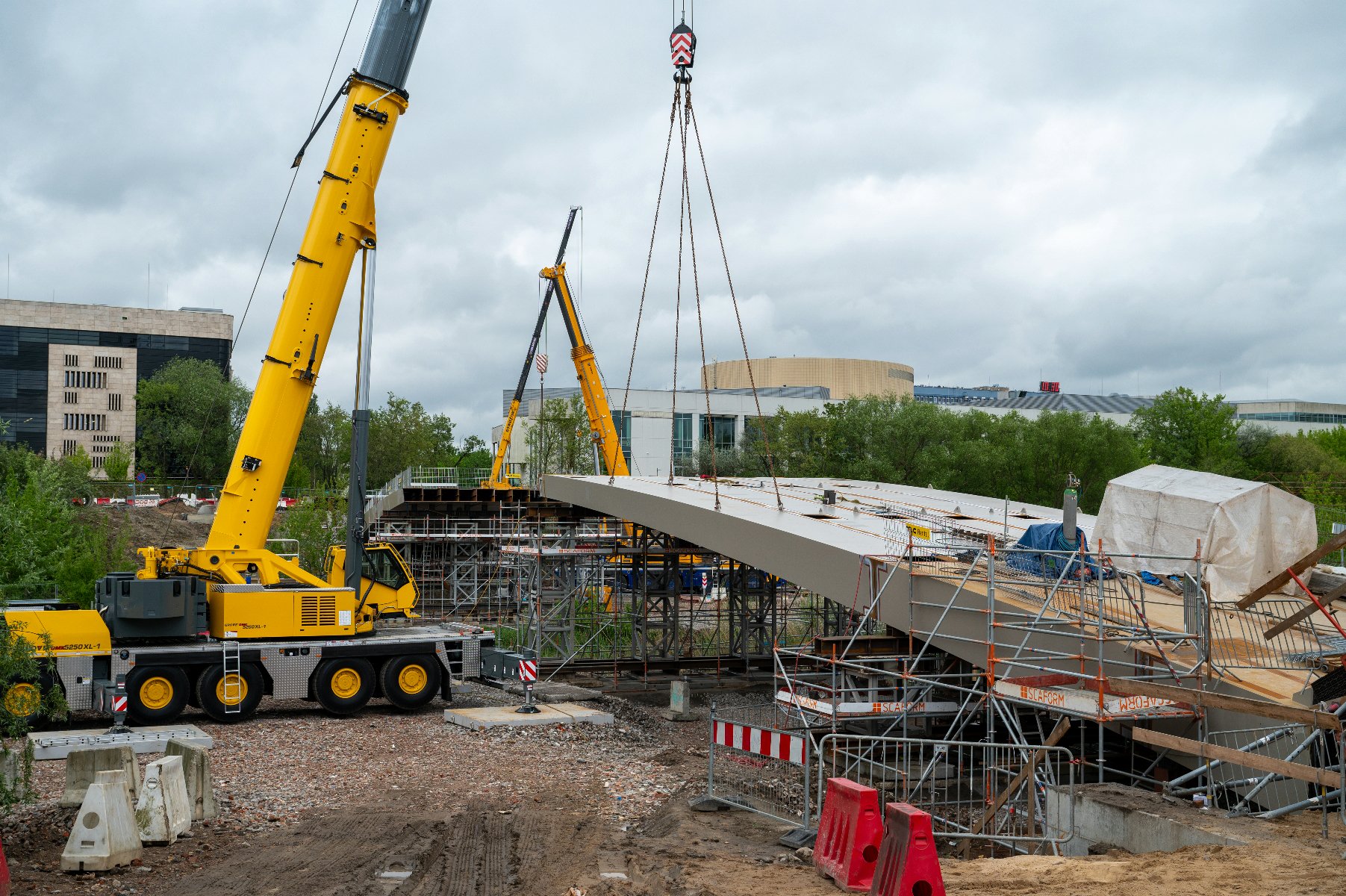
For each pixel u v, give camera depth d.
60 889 12.34
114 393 128.12
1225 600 19.88
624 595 51.94
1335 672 12.73
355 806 16.97
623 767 20.69
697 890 11.63
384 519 53.34
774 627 39.03
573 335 55.66
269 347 25.78
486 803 17.27
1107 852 13.45
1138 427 89.00
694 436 89.06
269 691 25.69
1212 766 15.63
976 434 76.44
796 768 21.25
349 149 25.80
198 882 12.74
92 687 23.70
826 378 115.12
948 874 11.51
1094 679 15.98
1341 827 12.48
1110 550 22.17
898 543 23.23
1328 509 44.50
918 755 22.70
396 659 26.73
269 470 25.86
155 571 25.62
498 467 60.38
